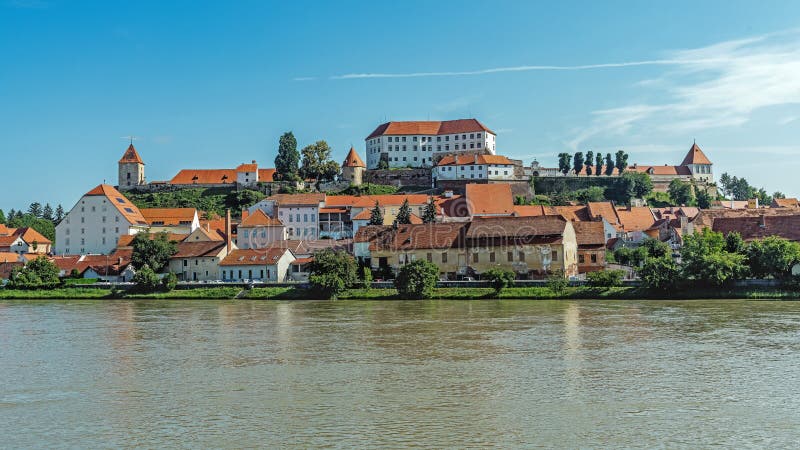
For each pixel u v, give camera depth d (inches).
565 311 4148.6
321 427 1932.8
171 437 1883.6
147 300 5713.6
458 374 2513.5
